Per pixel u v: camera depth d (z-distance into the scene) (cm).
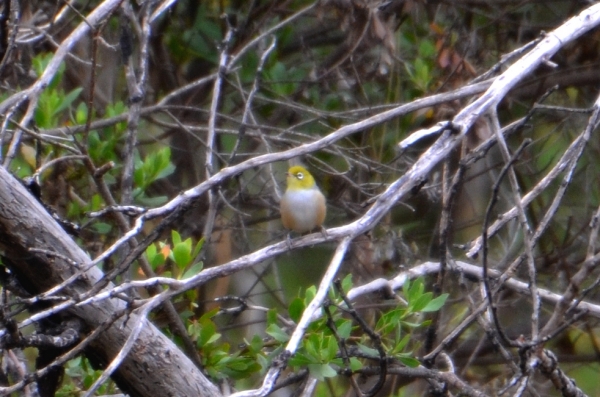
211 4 1569
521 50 827
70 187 1072
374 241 1301
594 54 1510
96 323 707
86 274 703
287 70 1545
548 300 905
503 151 658
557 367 679
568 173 687
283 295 1534
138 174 1034
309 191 975
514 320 1455
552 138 1653
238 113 1501
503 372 1300
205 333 849
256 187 1563
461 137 659
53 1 1409
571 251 1435
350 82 1377
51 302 714
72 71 1389
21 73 1195
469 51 1396
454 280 1248
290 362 751
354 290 873
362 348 789
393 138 1397
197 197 625
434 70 1362
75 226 759
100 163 1064
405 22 1501
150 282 604
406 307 863
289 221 983
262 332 1634
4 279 718
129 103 980
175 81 1552
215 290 1550
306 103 1465
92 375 833
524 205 719
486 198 1655
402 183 652
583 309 828
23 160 1106
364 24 1262
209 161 992
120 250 867
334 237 650
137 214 625
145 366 723
